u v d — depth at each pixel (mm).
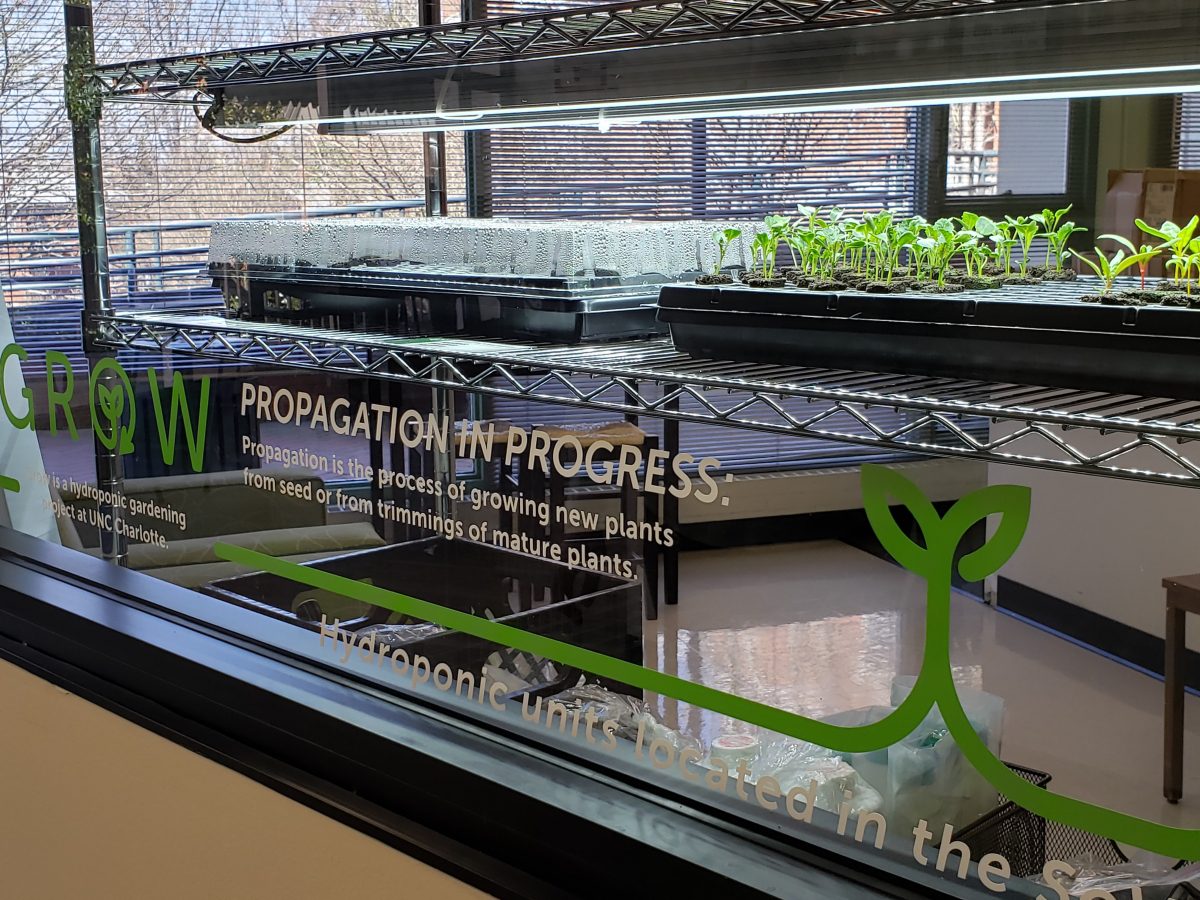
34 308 1508
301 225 1280
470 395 1067
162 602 1337
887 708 808
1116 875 710
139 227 1399
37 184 1487
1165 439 658
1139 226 829
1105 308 745
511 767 957
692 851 836
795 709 854
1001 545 750
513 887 905
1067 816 728
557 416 1005
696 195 1069
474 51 1051
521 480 1028
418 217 1221
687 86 911
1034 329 777
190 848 1173
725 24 872
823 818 838
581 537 988
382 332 1204
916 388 829
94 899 1308
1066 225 889
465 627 1083
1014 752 749
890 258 998
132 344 1411
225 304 1354
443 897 959
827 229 1008
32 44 1445
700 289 971
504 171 1161
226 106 1303
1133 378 741
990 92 815
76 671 1310
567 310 1049
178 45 1325
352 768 1041
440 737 1010
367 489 1179
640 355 1021
